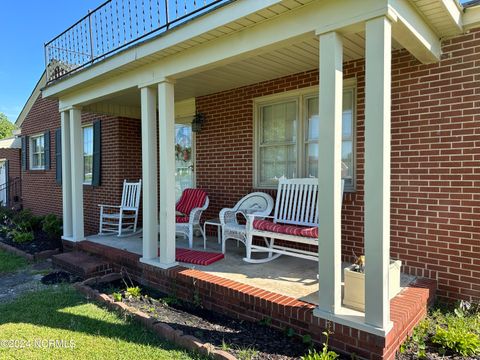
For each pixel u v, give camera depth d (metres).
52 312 3.33
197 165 5.87
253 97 5.00
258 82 4.92
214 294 3.30
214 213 5.62
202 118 5.72
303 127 4.57
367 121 2.36
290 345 2.61
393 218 3.66
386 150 2.31
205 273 3.60
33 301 3.62
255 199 4.66
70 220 5.82
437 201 3.38
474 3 3.01
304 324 2.65
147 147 4.14
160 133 3.94
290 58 3.88
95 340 2.78
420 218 3.48
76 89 5.20
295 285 3.23
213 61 3.33
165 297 3.68
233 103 5.29
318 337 2.57
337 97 2.52
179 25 3.28
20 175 11.51
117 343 2.73
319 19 2.57
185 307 3.42
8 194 11.98
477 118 3.13
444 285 3.35
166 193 3.88
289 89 4.57
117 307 3.35
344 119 4.17
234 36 3.14
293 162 4.71
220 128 5.49
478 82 3.12
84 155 8.08
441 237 3.36
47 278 4.52
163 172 3.90
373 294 2.32
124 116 6.79
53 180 9.05
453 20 2.90
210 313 3.26
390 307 2.68
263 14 2.76
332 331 2.48
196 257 4.11
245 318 3.05
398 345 2.48
